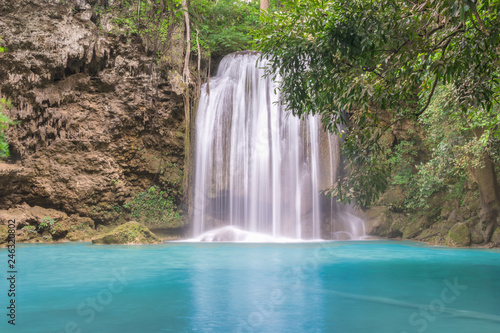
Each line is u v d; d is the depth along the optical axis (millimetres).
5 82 20125
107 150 22281
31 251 15680
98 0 22484
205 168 23328
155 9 23875
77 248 16688
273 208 22719
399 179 21984
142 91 22641
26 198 20672
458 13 6309
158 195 23125
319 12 7672
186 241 21016
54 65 20969
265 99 23594
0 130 18047
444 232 19766
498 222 17891
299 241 21234
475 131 16547
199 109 24031
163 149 23406
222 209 23062
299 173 22859
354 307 7281
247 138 23406
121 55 22609
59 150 21344
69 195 21172
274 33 7879
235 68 25062
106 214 22031
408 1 7379
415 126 22156
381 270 11438
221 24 28828
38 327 5996
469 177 19125
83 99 22203
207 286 9094
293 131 23094
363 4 7258
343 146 9570
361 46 7301
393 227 22609
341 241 21266
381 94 8180
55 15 21219
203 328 5961
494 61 8031
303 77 8172
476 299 7898
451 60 6910
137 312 6867
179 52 23969
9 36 20328
